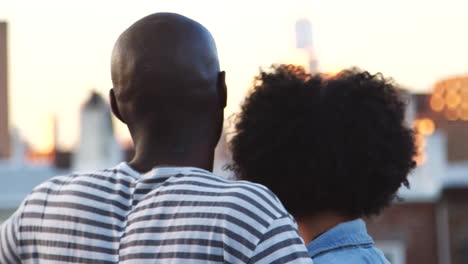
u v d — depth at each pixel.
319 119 2.27
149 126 1.94
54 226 1.94
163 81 1.92
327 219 2.29
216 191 1.81
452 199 17.78
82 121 19.58
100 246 1.87
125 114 1.98
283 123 2.30
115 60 1.98
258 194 1.80
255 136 2.34
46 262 1.96
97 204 1.90
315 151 2.26
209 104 1.96
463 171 17.98
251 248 1.75
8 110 24.89
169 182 1.86
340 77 2.36
